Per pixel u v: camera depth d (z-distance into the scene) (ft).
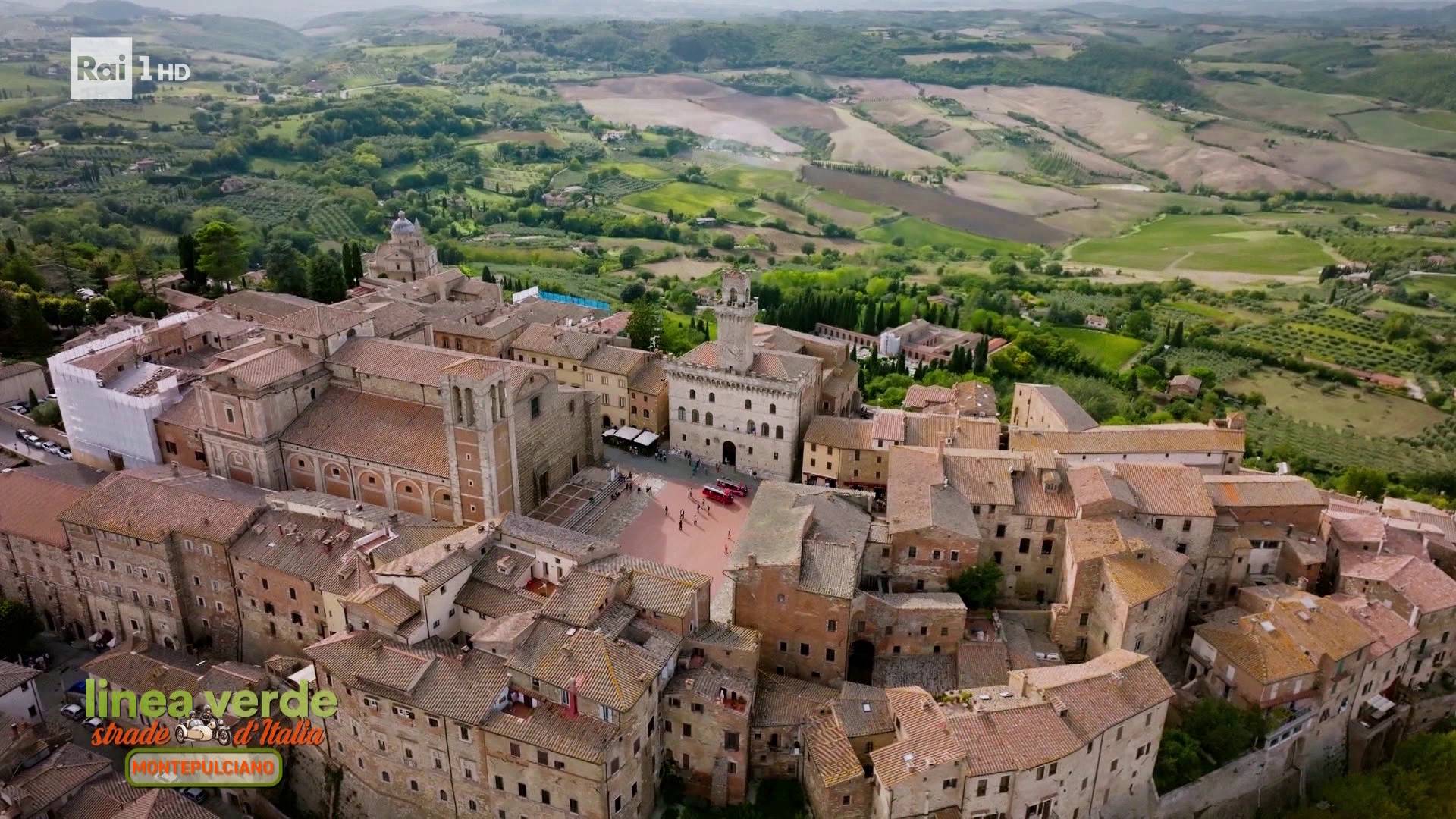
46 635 463.01
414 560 372.38
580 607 353.92
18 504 456.86
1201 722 377.91
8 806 325.62
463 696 330.34
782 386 540.52
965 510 434.71
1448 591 425.69
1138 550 398.62
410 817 357.20
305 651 367.04
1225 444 516.32
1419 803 382.01
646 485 547.90
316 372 513.86
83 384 523.29
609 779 317.63
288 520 422.41
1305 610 400.88
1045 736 322.75
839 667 391.24
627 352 614.75
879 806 327.06
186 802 341.41
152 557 424.05
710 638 367.45
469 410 452.35
